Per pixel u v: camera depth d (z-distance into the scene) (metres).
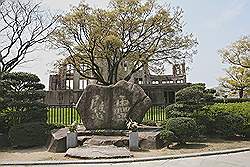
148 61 30.27
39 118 16.75
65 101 33.09
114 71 30.86
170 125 14.69
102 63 33.50
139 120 15.87
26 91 16.56
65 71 30.77
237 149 13.74
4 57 26.45
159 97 35.16
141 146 14.00
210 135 17.17
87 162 11.08
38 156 12.72
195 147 14.27
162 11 30.00
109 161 11.12
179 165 10.56
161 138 14.40
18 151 14.13
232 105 18.53
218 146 14.53
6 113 16.47
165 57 30.84
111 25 28.91
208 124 16.88
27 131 15.07
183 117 15.31
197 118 16.38
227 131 16.55
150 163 10.97
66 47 29.17
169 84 35.28
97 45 29.05
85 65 30.58
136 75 39.75
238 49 36.62
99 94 15.91
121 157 11.77
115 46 28.39
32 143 15.08
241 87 36.19
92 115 15.75
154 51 30.25
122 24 29.66
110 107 15.77
